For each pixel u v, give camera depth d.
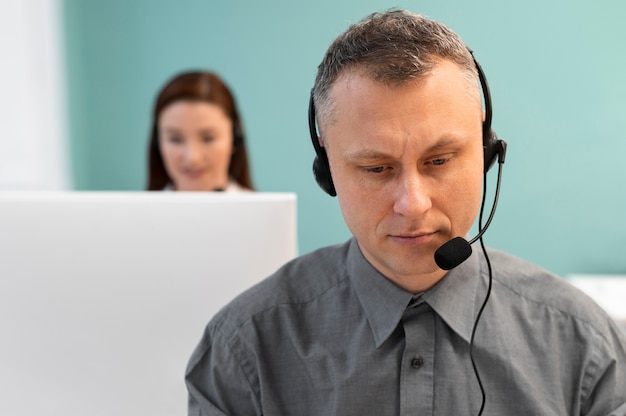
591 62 2.81
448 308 0.89
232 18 2.98
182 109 2.28
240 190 2.48
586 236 2.90
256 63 3.00
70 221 0.99
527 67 2.83
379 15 0.80
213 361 0.93
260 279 1.01
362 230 0.79
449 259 0.76
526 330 0.91
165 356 1.00
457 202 0.76
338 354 0.91
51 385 0.99
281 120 3.03
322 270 0.98
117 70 3.04
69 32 3.00
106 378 0.99
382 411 0.88
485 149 0.85
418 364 0.88
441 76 0.73
